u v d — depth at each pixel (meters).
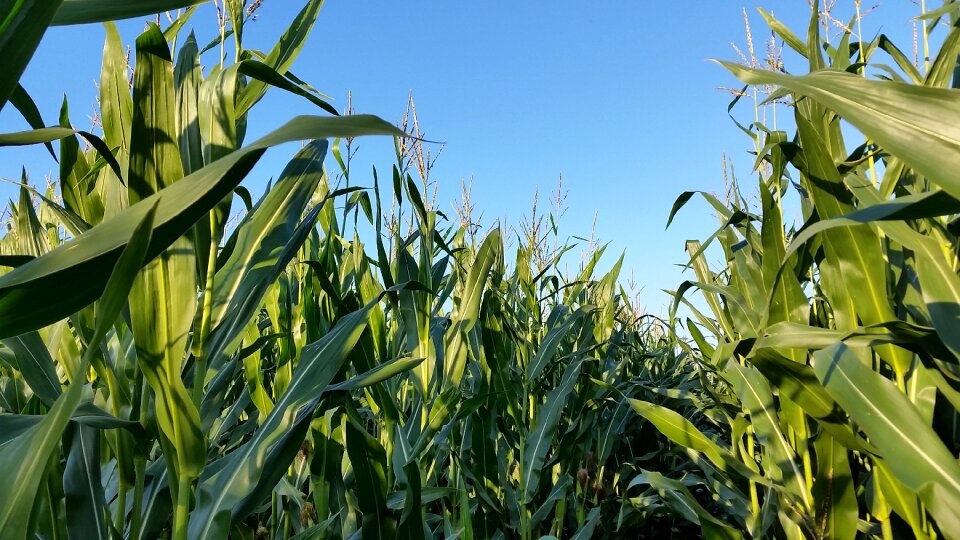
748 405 2.17
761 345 1.67
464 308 2.31
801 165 1.74
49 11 0.61
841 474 1.85
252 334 1.85
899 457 1.32
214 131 1.12
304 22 1.40
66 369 1.50
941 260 1.41
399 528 1.62
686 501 2.35
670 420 2.40
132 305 0.96
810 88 0.87
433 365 2.14
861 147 1.86
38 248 1.47
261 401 1.83
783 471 2.06
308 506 2.06
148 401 1.19
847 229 1.68
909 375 1.73
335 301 1.70
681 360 5.28
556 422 2.84
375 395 2.00
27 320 0.70
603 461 3.31
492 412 2.77
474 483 2.57
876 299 1.67
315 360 1.34
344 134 0.64
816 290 2.66
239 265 1.30
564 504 3.03
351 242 2.73
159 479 1.36
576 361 3.05
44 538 1.32
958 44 1.63
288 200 1.40
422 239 2.18
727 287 2.29
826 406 1.72
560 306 3.58
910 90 0.81
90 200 1.29
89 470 1.26
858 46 2.30
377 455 1.53
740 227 2.49
